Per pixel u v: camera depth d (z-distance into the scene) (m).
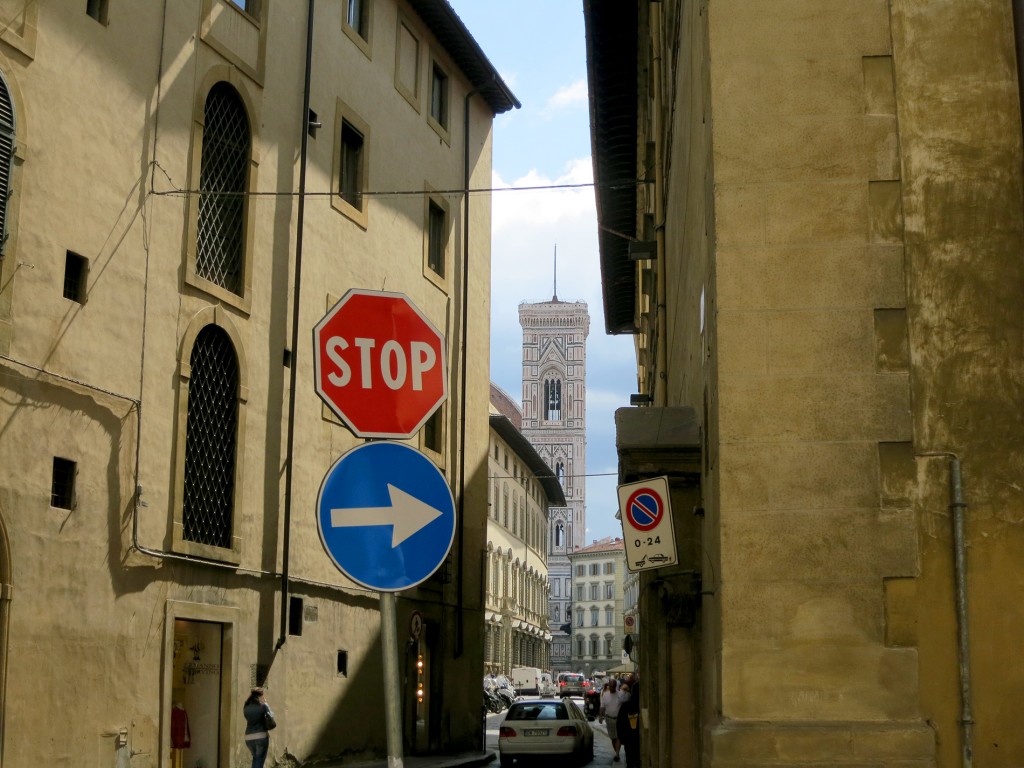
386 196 28.83
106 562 18.36
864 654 7.64
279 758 22.83
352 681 26.06
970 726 7.46
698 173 10.39
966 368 7.94
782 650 7.69
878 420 7.91
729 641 7.75
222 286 22.06
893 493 7.82
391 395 5.68
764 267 8.19
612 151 32.03
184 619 20.31
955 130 8.26
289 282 24.14
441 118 33.09
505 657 80.31
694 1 10.94
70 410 17.75
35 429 17.03
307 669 24.14
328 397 5.61
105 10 19.03
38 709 16.75
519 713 31.36
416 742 29.53
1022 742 7.43
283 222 23.98
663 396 21.73
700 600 11.97
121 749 18.33
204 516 21.20
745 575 7.80
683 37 13.74
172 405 20.19
